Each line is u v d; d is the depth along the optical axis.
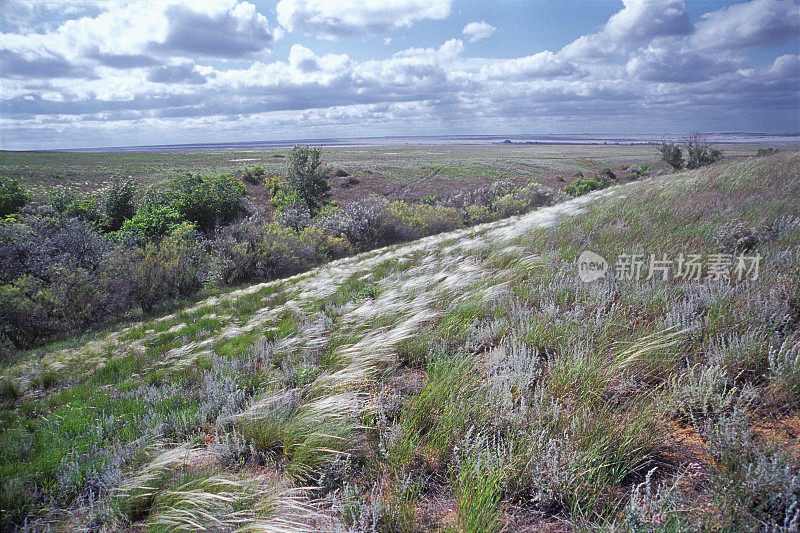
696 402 2.37
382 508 1.91
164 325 7.97
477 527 1.71
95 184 46.22
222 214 22.73
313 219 23.95
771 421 2.13
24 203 26.09
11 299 9.73
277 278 13.86
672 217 7.39
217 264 13.94
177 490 2.31
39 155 105.31
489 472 1.97
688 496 1.77
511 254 6.51
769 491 1.62
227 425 3.08
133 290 11.40
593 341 3.14
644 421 2.14
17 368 6.30
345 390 3.17
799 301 3.22
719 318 3.06
